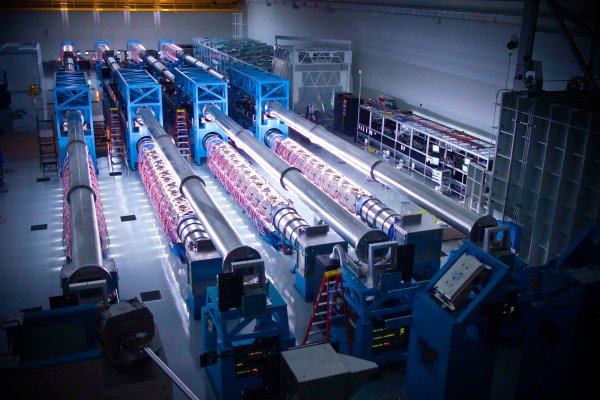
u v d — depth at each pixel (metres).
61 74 28.16
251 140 23.38
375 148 27.91
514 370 12.73
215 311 11.42
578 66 17.81
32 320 7.03
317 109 32.12
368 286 12.22
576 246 11.47
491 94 22.19
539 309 10.55
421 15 26.14
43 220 20.17
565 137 15.05
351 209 19.41
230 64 36.09
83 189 17.06
